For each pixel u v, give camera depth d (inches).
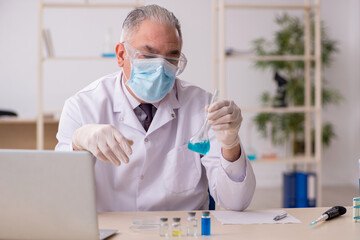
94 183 41.6
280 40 210.2
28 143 166.4
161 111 68.3
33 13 216.1
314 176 162.6
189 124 70.7
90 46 219.5
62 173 41.2
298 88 210.4
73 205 41.4
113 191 67.9
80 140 53.5
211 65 227.9
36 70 216.5
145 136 67.8
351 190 219.0
